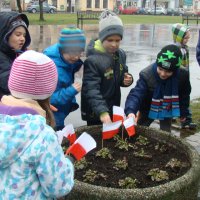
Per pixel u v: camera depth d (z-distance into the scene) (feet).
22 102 6.86
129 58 39.63
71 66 12.30
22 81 6.78
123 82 13.38
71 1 177.88
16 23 11.45
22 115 6.37
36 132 6.27
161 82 12.82
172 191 8.53
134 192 8.30
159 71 12.40
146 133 12.07
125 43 53.47
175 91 13.05
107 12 12.37
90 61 12.32
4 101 6.96
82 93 12.72
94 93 12.07
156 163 10.68
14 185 6.28
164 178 9.68
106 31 12.13
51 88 7.04
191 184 9.04
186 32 18.99
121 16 143.23
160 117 13.26
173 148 11.42
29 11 135.85
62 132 9.73
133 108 12.64
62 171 6.43
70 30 11.58
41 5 89.20
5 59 11.46
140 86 12.99
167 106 13.17
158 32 72.90
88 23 85.56
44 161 6.25
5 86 11.27
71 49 11.57
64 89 11.95
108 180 9.71
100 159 10.79
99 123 13.19
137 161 10.78
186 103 13.89
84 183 8.65
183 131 18.21
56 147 6.43
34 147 6.20
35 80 6.79
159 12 173.68
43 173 6.28
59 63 11.94
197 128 18.61
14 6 143.95
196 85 28.40
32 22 82.43
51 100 11.82
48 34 58.34
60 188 6.47
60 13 147.74
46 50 12.26
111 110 13.17
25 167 6.25
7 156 6.20
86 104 12.81
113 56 12.79
